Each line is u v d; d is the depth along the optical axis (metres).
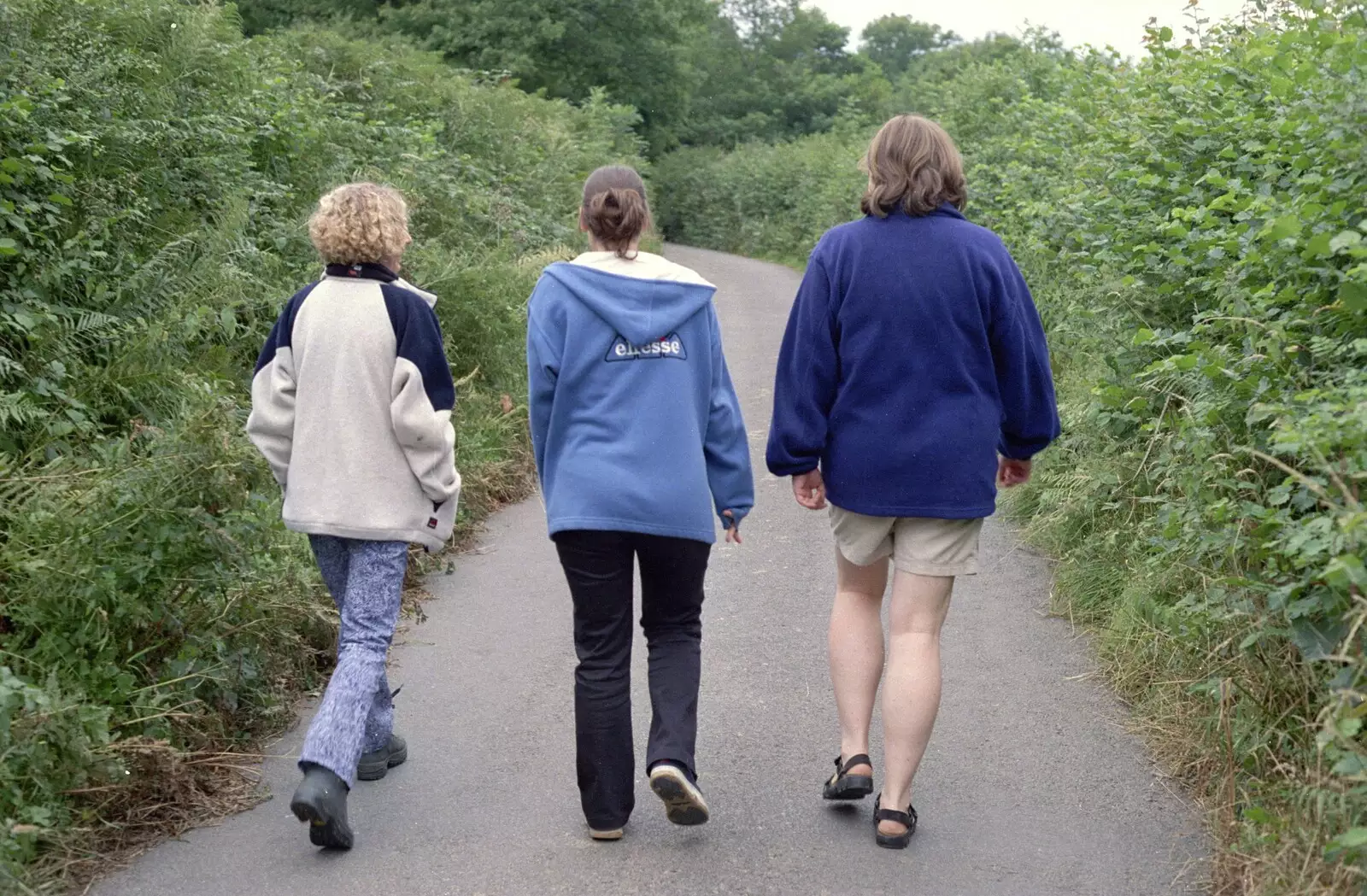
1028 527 5.98
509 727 3.91
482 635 4.75
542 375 3.11
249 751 3.68
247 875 3.00
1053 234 7.66
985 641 4.64
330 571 3.42
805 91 68.31
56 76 6.35
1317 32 4.48
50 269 5.25
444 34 30.70
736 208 36.16
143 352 5.18
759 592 5.30
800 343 3.10
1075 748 3.72
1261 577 3.32
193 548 3.58
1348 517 2.31
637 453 3.05
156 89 7.02
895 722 3.11
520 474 7.29
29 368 4.91
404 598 5.17
